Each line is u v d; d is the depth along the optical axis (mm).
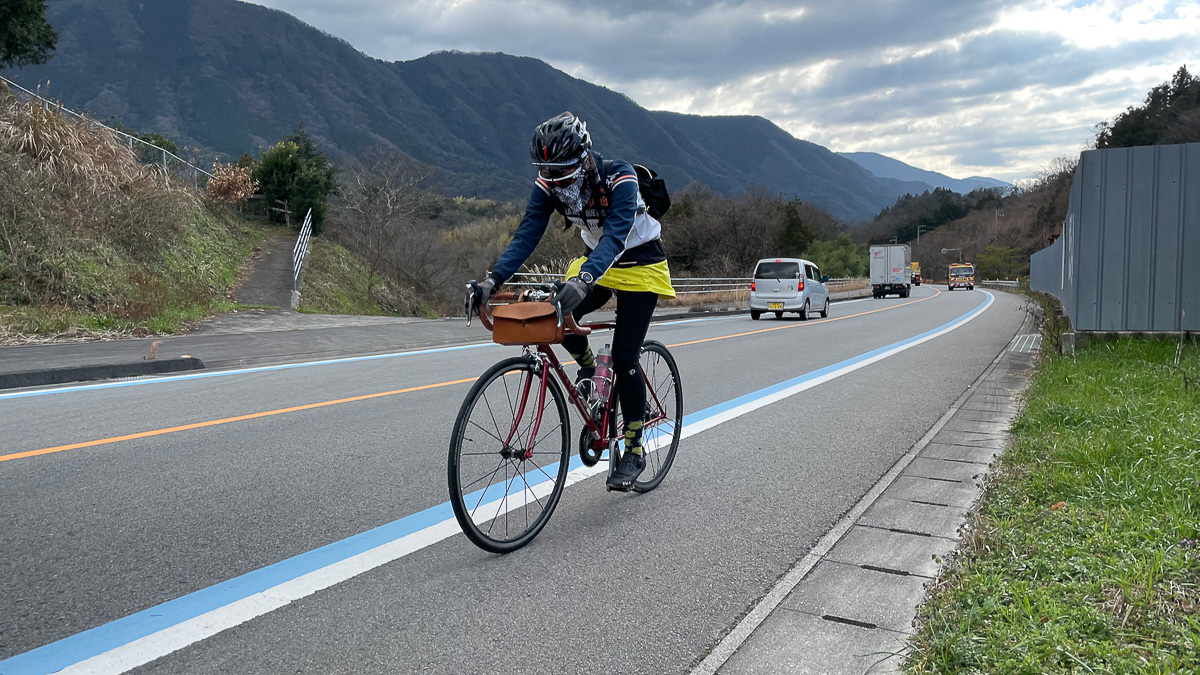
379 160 26625
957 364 9648
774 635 2443
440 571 2943
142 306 11562
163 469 4301
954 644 2170
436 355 10172
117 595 2654
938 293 55125
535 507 3629
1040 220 105562
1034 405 5836
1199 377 6105
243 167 25969
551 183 3242
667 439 4414
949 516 3625
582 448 3777
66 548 3082
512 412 3268
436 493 3918
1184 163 8242
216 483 4035
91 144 14844
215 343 10156
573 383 3686
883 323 18469
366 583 2812
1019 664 2059
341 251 25250
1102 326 8617
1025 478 3873
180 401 6449
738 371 8867
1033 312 15172
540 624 2508
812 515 3678
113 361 8125
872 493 4035
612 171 3316
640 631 2467
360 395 6816
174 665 2191
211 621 2475
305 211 25797
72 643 2305
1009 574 2701
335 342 10977
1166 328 8375
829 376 8477
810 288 21062
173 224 15812
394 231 26438
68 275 11648
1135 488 3500
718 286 32219
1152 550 2760
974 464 4633
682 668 2234
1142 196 8398
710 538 3359
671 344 12281
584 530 3463
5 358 8172
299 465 4422
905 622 2520
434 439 5117
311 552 3100
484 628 2471
